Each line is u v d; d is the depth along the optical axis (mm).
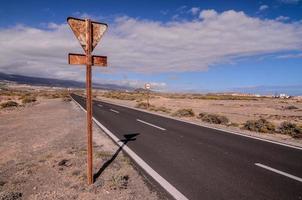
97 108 31891
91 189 5973
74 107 32531
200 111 36219
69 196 5613
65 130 14703
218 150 10047
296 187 6219
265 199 5535
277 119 28781
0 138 12211
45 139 11984
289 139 13320
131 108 33594
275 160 8633
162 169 7574
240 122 23500
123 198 5547
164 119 21156
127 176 6938
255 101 75688
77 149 9867
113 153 9422
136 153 9453
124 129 15352
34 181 6500
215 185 6320
